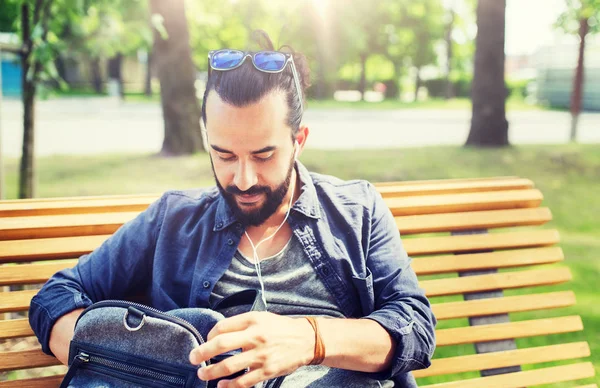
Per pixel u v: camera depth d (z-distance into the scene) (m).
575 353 2.34
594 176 8.59
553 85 30.50
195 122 9.77
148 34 5.23
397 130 16.47
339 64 28.58
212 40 24.27
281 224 1.83
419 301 1.81
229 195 1.70
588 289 4.55
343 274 1.84
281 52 1.64
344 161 9.28
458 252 2.35
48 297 1.73
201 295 1.78
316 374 1.74
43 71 4.22
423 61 37.47
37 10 4.11
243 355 1.41
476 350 2.28
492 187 2.42
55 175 8.45
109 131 15.12
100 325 1.55
